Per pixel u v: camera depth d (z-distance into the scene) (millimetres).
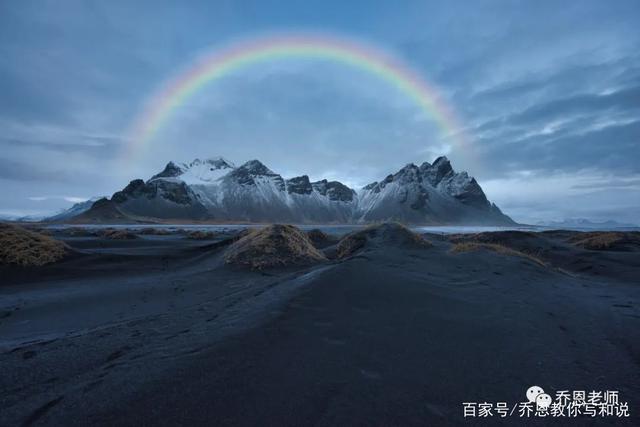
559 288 9062
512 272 10328
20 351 5070
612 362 4418
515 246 21719
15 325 7039
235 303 7344
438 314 6016
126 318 7414
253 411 3035
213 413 3008
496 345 4785
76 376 4062
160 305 8562
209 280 11867
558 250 19531
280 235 16828
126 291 10180
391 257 11258
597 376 4012
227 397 3266
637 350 4852
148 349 4754
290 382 3549
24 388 3795
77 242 26812
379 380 3656
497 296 7512
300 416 2961
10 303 8852
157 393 3369
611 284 10719
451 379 3766
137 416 2988
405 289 7414
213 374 3740
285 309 6102
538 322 5930
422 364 4098
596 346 4969
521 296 7723
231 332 5145
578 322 6094
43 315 7816
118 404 3203
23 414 3162
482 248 13953
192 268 15055
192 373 3785
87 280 12109
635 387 3762
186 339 5043
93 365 4398
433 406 3211
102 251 19594
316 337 4832
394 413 3055
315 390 3402
